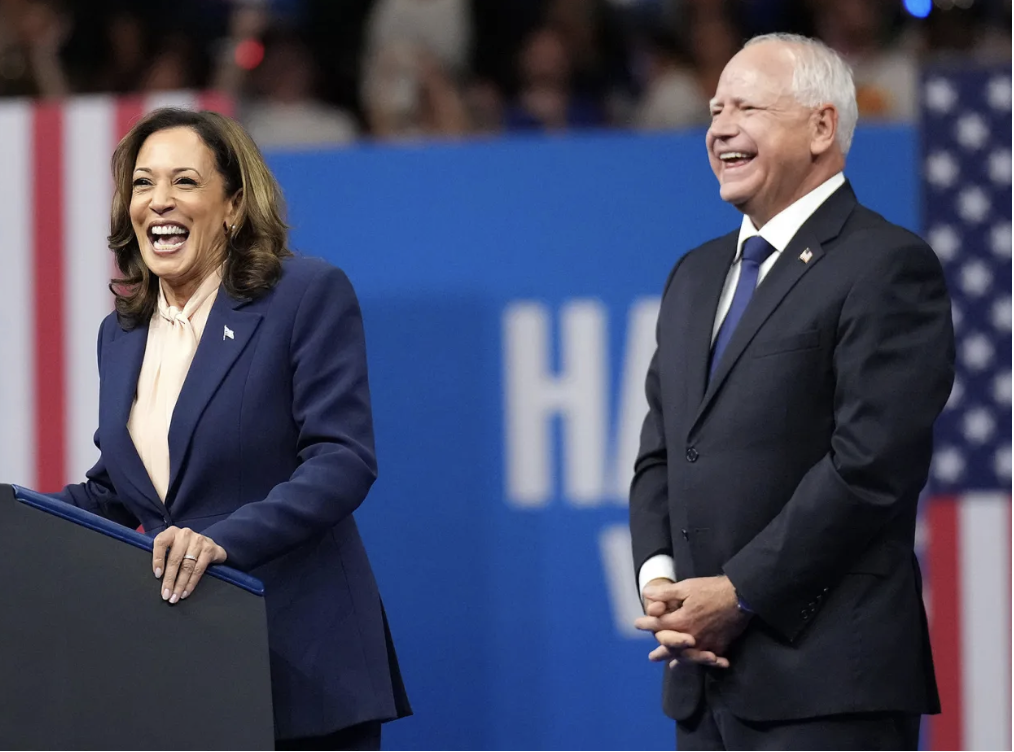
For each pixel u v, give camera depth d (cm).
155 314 905
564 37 2184
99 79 2222
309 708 830
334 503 819
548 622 1406
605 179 1412
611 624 1400
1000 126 1414
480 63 2258
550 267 1415
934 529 1403
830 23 2141
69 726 680
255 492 854
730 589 882
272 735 699
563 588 1406
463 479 1418
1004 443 1402
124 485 864
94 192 1478
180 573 716
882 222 941
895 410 870
